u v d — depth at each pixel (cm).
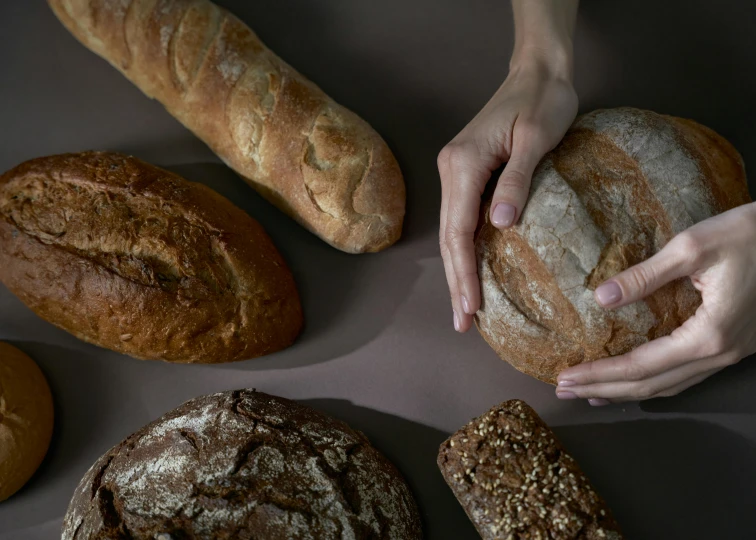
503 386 62
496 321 56
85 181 62
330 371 64
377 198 62
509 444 55
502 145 57
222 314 60
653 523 58
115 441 63
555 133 57
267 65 65
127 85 71
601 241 53
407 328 64
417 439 61
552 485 54
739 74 66
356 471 57
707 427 59
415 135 68
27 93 72
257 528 53
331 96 69
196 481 55
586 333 54
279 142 63
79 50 72
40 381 64
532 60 60
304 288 65
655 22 67
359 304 65
